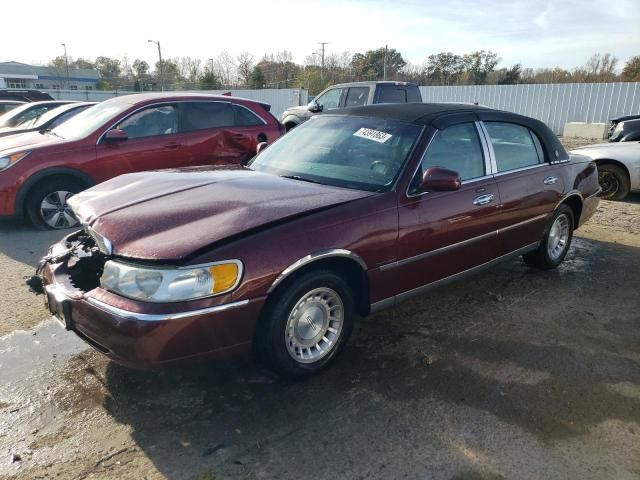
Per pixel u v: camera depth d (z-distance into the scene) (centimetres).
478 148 402
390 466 247
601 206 821
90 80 6738
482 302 439
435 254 363
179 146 689
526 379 323
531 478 241
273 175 377
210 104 726
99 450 256
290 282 289
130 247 266
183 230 274
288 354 297
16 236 609
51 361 335
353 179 354
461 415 285
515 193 424
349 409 289
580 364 342
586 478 242
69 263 310
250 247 269
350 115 421
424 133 366
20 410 285
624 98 2253
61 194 630
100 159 636
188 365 264
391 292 346
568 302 443
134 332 247
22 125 962
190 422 277
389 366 335
